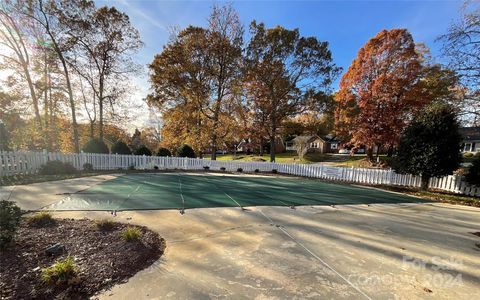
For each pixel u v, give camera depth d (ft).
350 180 37.73
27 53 43.45
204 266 8.96
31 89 44.86
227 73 53.06
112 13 44.68
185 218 14.79
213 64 53.06
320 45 56.24
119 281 7.73
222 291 7.36
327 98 57.21
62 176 28.14
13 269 7.77
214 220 14.64
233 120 53.31
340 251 10.73
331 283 8.01
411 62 49.42
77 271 7.93
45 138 46.55
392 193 27.73
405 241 12.35
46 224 12.14
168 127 59.88
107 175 31.76
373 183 35.35
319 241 11.87
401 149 30.94
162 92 57.00
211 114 54.80
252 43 56.34
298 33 55.72
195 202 18.62
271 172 46.75
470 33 28.04
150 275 8.21
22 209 15.16
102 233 11.37
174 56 53.26
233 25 52.08
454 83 30.76
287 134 66.85
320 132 125.70
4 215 9.02
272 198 21.49
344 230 13.74
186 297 7.01
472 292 7.79
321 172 41.32
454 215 18.51
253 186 27.73
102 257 9.07
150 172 37.65
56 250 9.07
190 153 49.90
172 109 57.72
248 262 9.36
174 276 8.20
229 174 40.37
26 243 9.66
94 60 46.75
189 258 9.59
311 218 15.93
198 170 44.24
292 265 9.20
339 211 18.20
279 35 54.85
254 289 7.52
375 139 52.75
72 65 44.52
